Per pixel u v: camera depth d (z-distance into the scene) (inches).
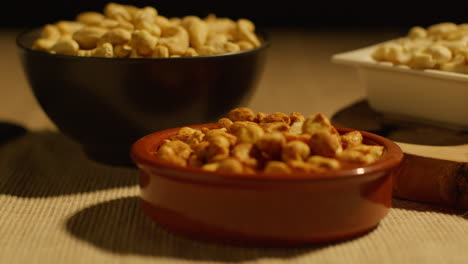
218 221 18.1
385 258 18.2
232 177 17.7
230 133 19.7
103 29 22.9
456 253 18.5
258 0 58.1
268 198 17.8
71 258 18.2
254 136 19.0
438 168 20.5
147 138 20.0
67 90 21.7
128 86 21.4
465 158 20.4
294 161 18.3
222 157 18.5
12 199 21.1
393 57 23.1
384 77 23.1
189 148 19.2
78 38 22.4
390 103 23.3
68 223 19.7
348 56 23.6
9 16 56.5
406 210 20.5
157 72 21.3
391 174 19.1
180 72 21.5
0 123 26.5
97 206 20.6
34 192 21.6
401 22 53.4
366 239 19.0
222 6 57.9
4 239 19.0
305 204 17.9
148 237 19.0
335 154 18.6
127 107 21.6
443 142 21.6
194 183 18.1
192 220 18.3
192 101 21.8
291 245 18.3
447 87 22.2
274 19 58.0
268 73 36.0
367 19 56.1
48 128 26.7
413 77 22.6
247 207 17.9
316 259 18.1
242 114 20.5
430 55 22.4
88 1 56.5
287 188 17.8
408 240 19.0
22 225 19.7
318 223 18.1
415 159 20.6
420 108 22.9
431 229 19.5
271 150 18.5
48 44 22.7
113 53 21.8
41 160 23.7
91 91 21.5
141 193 19.4
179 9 57.0
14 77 35.5
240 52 22.1
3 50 42.8
